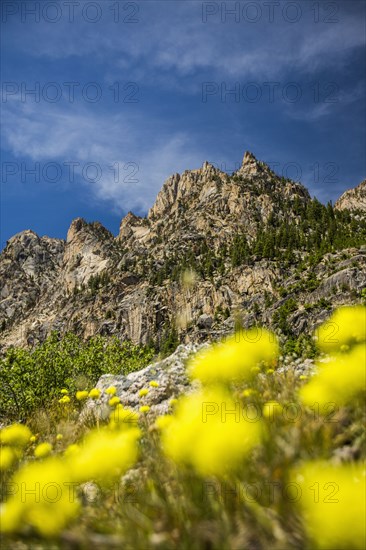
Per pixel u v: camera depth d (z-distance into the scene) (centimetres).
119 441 326
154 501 309
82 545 270
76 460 317
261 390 454
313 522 231
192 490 292
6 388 2034
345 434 319
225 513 270
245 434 273
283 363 680
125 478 385
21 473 327
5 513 280
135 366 2691
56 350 2462
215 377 389
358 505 213
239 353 381
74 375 2364
